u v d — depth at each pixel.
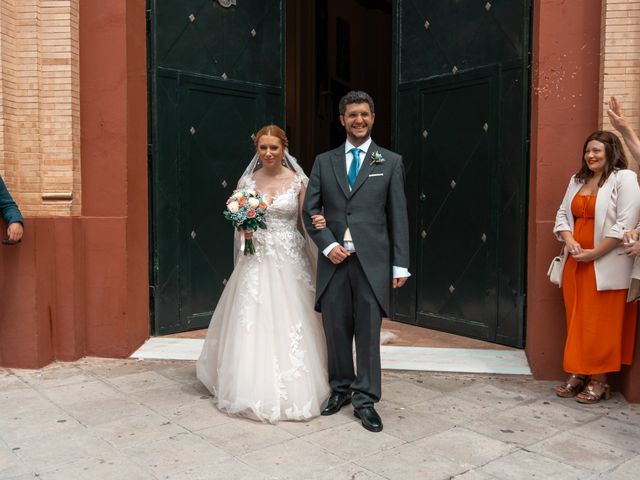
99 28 4.95
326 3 8.34
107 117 4.98
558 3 4.46
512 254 5.22
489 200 5.41
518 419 3.76
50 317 4.90
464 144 5.60
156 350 5.18
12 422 3.67
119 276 5.02
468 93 5.54
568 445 3.37
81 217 5.03
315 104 8.34
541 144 4.52
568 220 4.14
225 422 3.69
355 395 3.74
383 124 8.88
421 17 5.87
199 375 4.18
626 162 4.01
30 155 4.88
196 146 5.74
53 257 4.91
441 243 5.84
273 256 3.97
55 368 4.79
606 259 3.90
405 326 6.11
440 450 3.30
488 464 3.13
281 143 4.00
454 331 5.75
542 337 4.52
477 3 5.42
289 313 3.88
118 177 4.99
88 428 3.59
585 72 4.45
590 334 3.98
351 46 8.70
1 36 4.61
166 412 3.85
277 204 3.96
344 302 3.79
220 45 5.84
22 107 4.85
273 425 3.64
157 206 5.47
